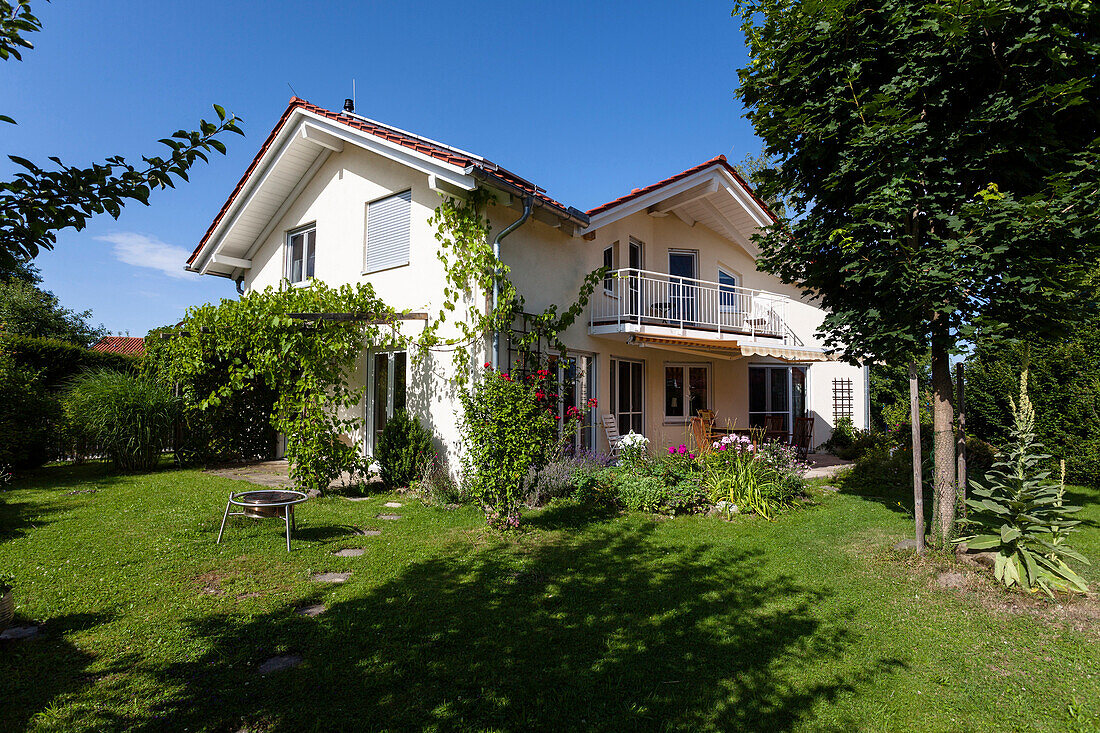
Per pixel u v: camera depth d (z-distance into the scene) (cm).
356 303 1198
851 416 2130
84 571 615
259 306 1116
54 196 270
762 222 1722
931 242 691
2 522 828
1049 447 1295
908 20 648
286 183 1512
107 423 1298
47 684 391
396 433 1144
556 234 1327
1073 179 610
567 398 1316
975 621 525
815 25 692
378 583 602
